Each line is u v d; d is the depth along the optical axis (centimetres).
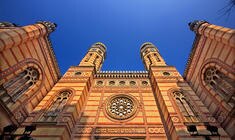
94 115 1603
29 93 1525
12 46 1328
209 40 1577
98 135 1380
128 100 1822
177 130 1238
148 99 1817
